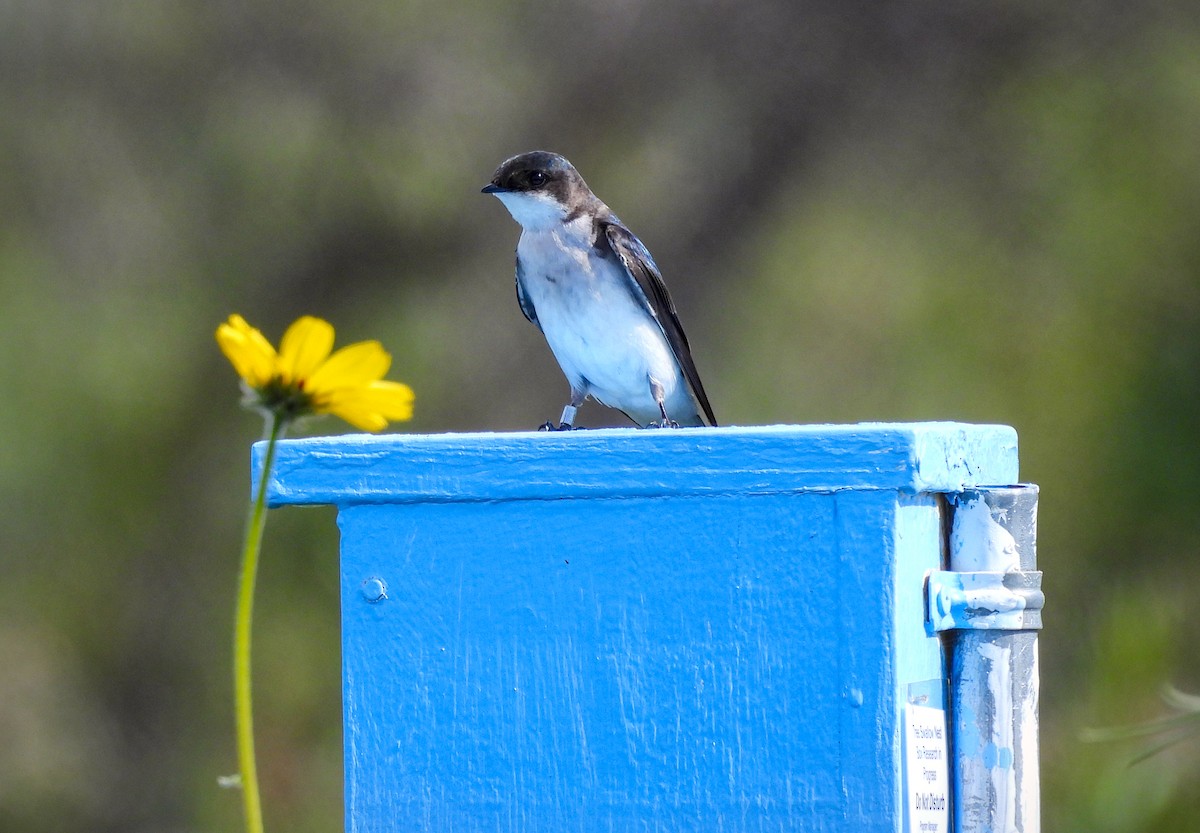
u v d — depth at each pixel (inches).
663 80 530.6
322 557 475.2
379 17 513.0
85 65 526.0
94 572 518.0
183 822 505.4
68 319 517.0
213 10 517.0
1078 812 249.3
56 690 520.1
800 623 166.7
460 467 171.5
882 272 507.8
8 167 526.0
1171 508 391.9
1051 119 504.1
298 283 515.2
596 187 520.7
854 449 164.2
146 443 516.7
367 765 174.6
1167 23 504.1
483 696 173.0
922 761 168.9
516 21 527.5
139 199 521.7
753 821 167.2
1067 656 389.1
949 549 180.4
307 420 136.9
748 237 526.0
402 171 507.8
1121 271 457.7
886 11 526.9
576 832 170.7
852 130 526.6
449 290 516.7
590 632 171.0
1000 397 466.9
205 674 508.1
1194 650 350.3
